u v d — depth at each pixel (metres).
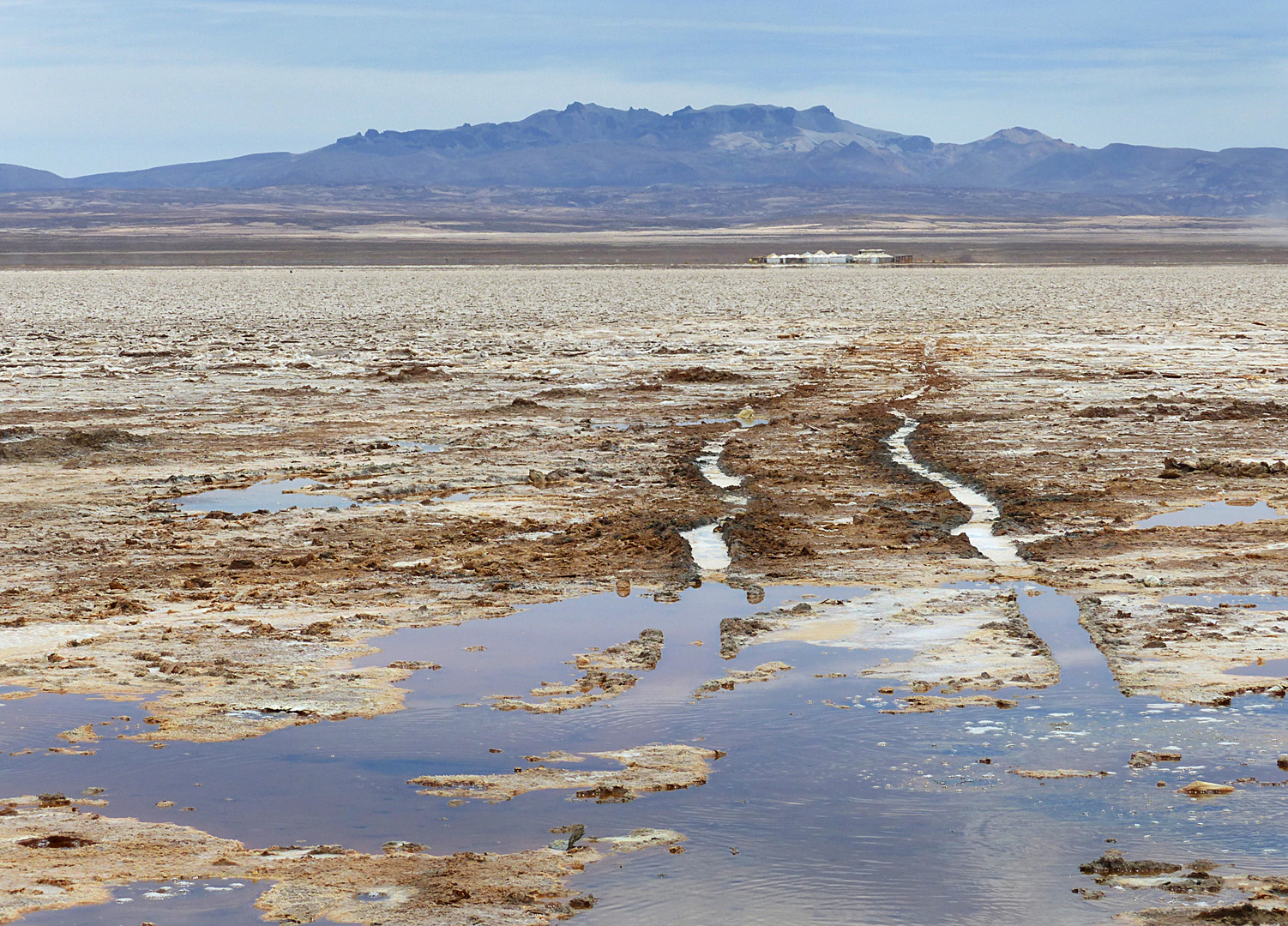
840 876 7.93
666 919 7.40
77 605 13.87
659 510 18.55
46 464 23.22
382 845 8.41
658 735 10.29
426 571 15.30
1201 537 16.67
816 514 18.34
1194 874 7.95
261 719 10.64
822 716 10.65
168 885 7.84
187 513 18.88
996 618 13.15
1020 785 9.32
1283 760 9.64
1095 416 28.45
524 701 11.01
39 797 9.09
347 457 23.77
